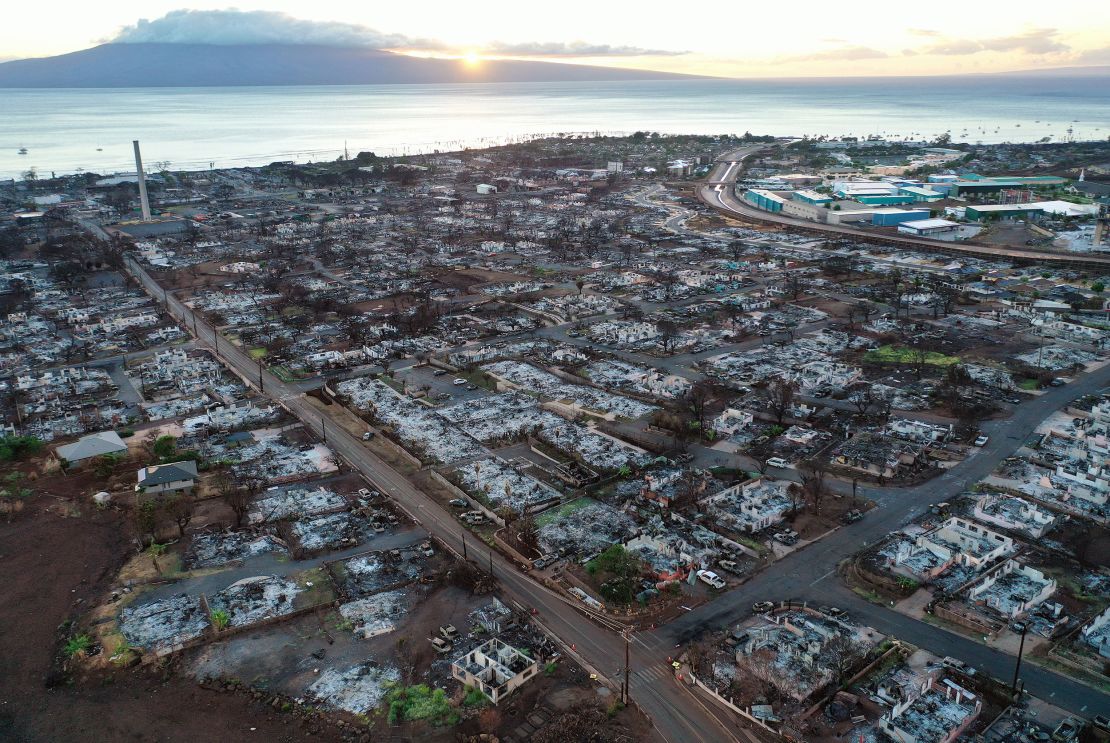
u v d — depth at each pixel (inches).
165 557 5743.1
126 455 7347.4
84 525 6200.8
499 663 4441.4
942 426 7613.2
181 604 5191.9
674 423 7593.5
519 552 5684.1
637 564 5374.0
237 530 6102.4
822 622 4877.0
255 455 7391.7
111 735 4079.7
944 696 4205.2
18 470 7145.7
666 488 6565.0
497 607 5098.4
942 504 6235.2
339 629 4928.6
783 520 6077.8
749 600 5132.9
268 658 4670.3
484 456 7303.2
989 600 4995.1
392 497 6604.3
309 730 4099.4
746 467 6953.7
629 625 4911.4
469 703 4239.7
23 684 4478.3
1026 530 5826.8
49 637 4899.1
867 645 4645.7
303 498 6574.8
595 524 6107.3
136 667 4606.3
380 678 4475.9
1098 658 4503.0
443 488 6747.1
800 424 7815.0
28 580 5482.3
